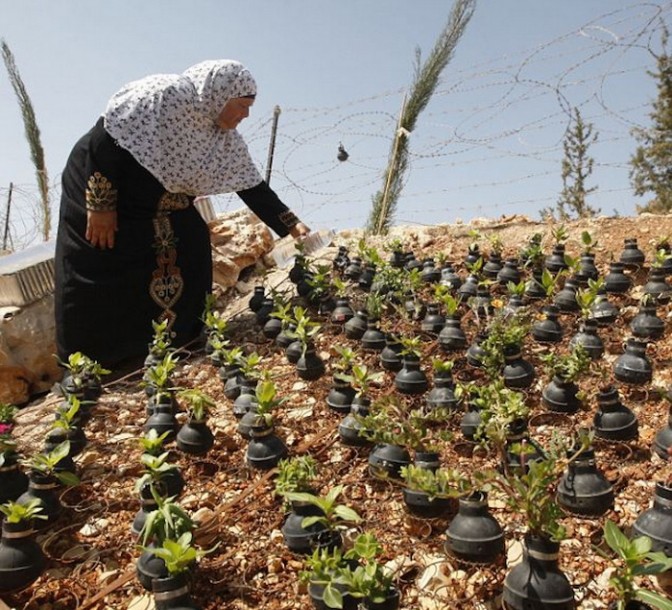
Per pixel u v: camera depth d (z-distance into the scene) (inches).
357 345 183.6
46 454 128.6
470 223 270.5
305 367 163.5
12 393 208.1
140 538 105.9
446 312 191.9
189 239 201.2
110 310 191.9
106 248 189.0
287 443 138.6
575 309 179.0
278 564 103.3
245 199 208.8
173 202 195.9
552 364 135.0
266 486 122.3
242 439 141.8
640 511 107.3
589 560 97.9
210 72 188.4
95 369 164.9
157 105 182.9
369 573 82.2
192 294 203.3
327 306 203.3
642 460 120.7
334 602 82.1
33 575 101.8
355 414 113.9
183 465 134.3
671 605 72.4
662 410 136.4
